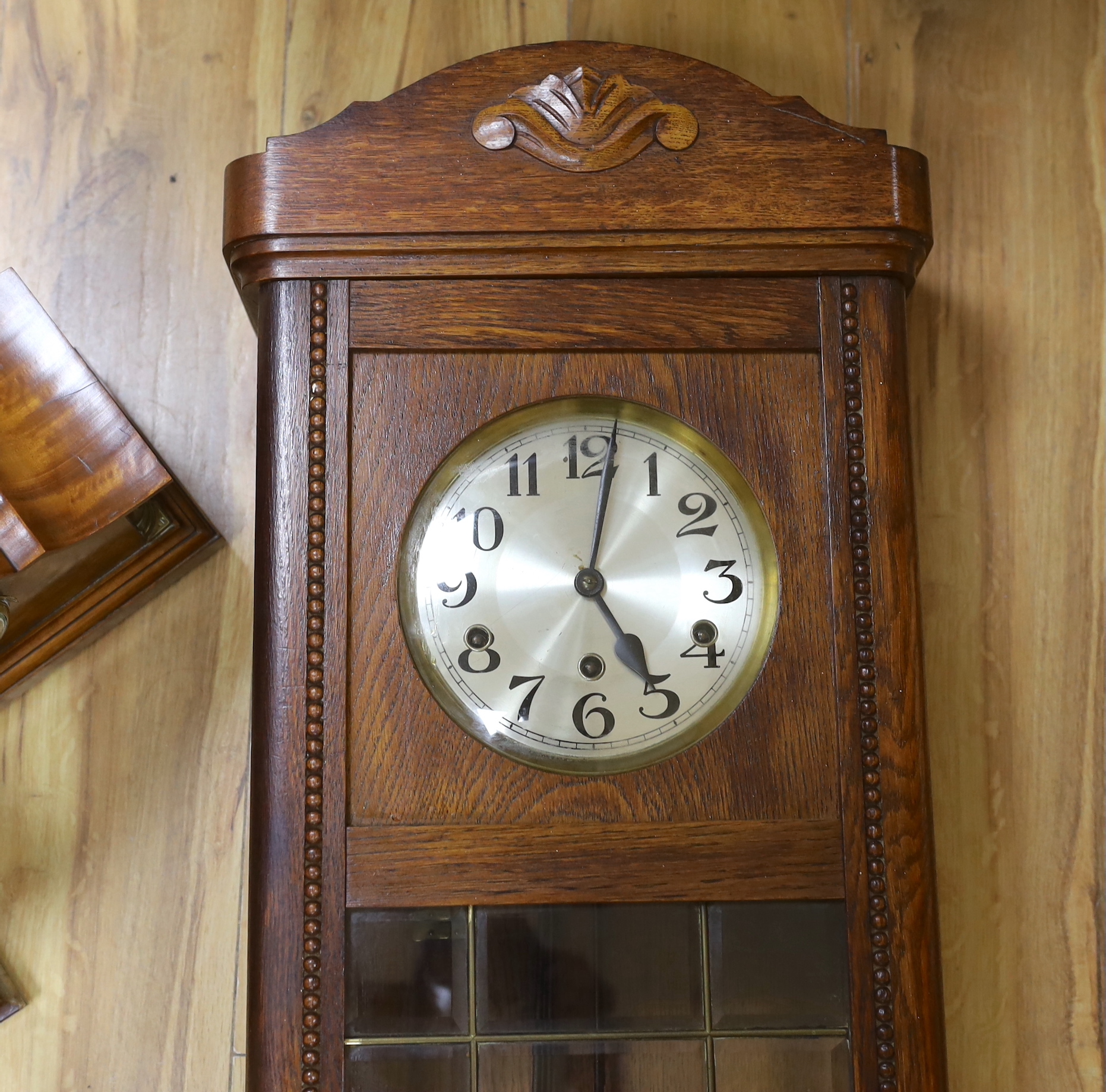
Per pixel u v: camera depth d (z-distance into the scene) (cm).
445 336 85
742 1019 80
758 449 85
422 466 84
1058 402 111
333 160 85
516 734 82
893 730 82
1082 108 114
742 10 114
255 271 86
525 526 85
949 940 104
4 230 109
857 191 86
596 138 86
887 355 86
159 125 111
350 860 80
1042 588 109
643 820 81
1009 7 114
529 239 85
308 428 84
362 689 82
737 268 85
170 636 106
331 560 83
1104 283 112
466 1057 79
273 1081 78
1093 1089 103
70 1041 101
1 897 103
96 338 108
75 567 101
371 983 79
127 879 104
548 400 85
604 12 114
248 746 106
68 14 112
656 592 84
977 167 113
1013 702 107
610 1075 79
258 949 80
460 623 83
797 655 83
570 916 81
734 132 86
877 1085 79
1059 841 106
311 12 113
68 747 105
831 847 81
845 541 84
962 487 109
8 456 85
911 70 114
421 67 112
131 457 85
